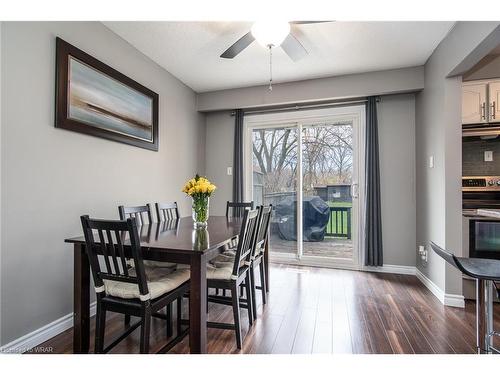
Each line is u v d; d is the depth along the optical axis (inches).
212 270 72.7
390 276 127.9
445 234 97.1
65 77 78.7
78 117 83.0
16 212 66.9
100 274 59.4
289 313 89.4
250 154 163.6
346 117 144.6
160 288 60.0
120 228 53.8
